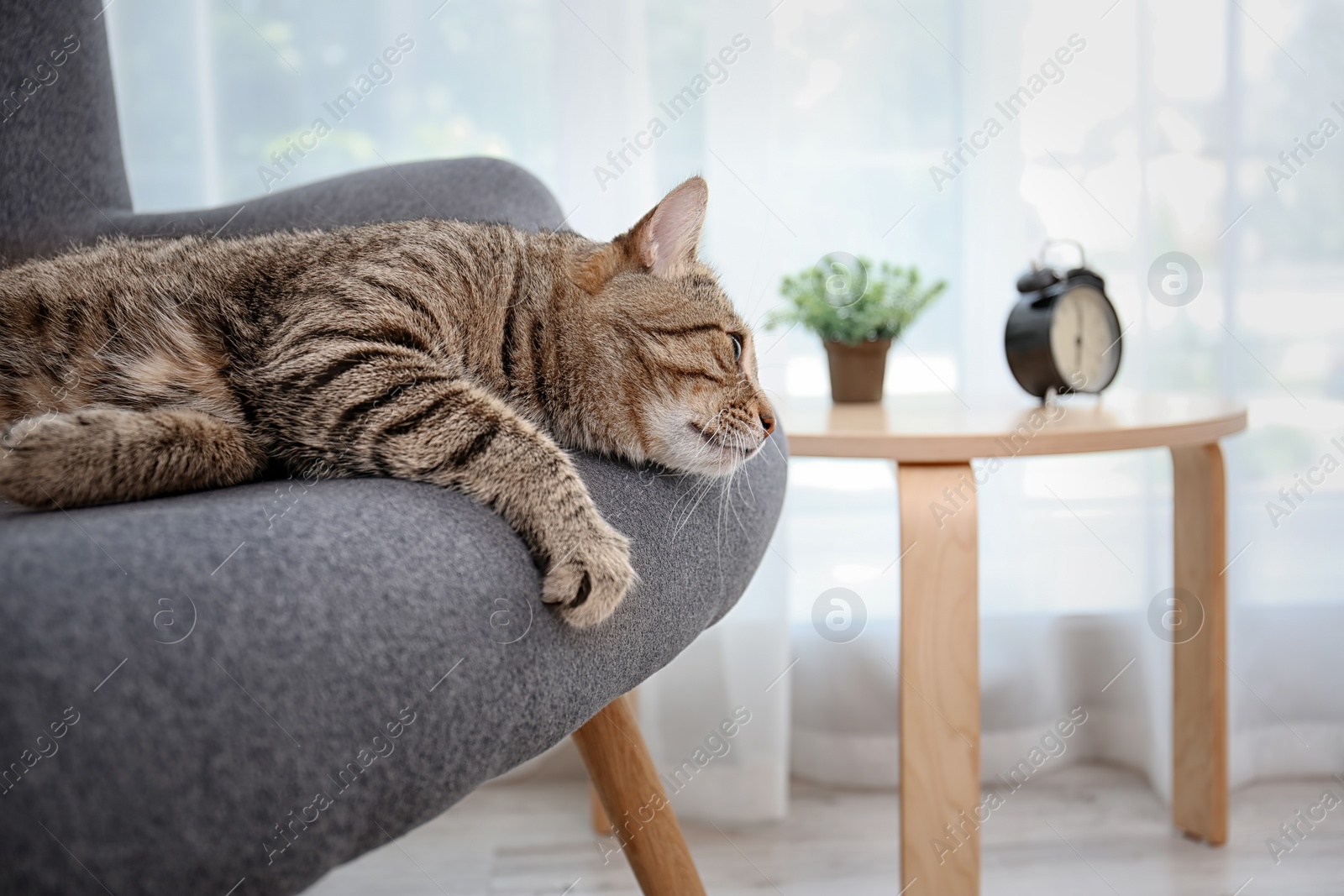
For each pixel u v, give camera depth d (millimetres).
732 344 1209
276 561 605
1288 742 1946
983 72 1894
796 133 1954
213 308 1041
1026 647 1955
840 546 1998
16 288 1090
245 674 547
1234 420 1448
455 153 1947
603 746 1105
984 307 1932
